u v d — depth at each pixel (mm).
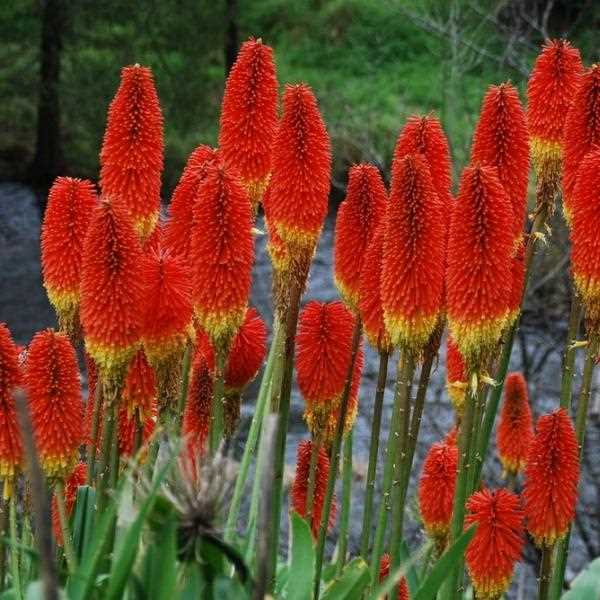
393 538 6234
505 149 6387
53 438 5629
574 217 6406
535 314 20750
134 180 6426
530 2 30234
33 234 35750
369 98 36625
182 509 4699
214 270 5859
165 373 6156
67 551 5766
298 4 47281
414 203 5742
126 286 5711
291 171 6105
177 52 37562
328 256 32188
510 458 8219
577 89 6895
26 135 42188
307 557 5555
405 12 26688
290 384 6289
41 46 37656
